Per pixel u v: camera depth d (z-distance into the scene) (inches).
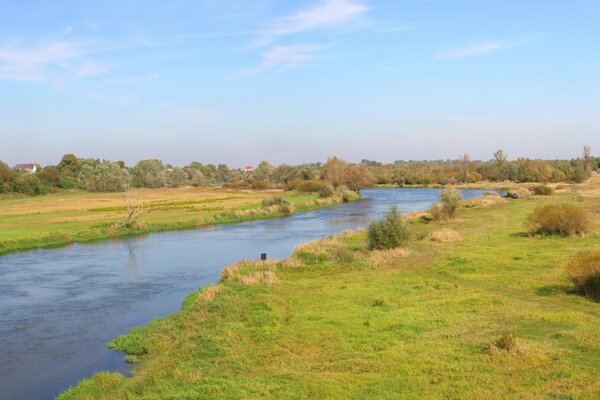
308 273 1211.2
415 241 1619.1
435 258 1328.7
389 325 752.3
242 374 604.7
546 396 481.4
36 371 712.4
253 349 691.4
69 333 885.8
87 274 1424.7
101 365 722.8
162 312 1007.0
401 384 532.4
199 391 550.3
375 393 513.3
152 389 580.4
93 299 1131.3
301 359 643.5
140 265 1550.2
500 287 979.9
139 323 934.4
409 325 747.4
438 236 1643.7
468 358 601.3
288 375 586.9
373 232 1480.1
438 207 2285.9
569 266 966.4
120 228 2412.6
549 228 1631.4
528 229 1724.9
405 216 2379.4
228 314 859.4
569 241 1486.2
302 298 957.2
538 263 1165.1
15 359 762.8
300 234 2187.5
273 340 722.2
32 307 1071.0
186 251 1808.6
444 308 839.7
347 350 664.4
